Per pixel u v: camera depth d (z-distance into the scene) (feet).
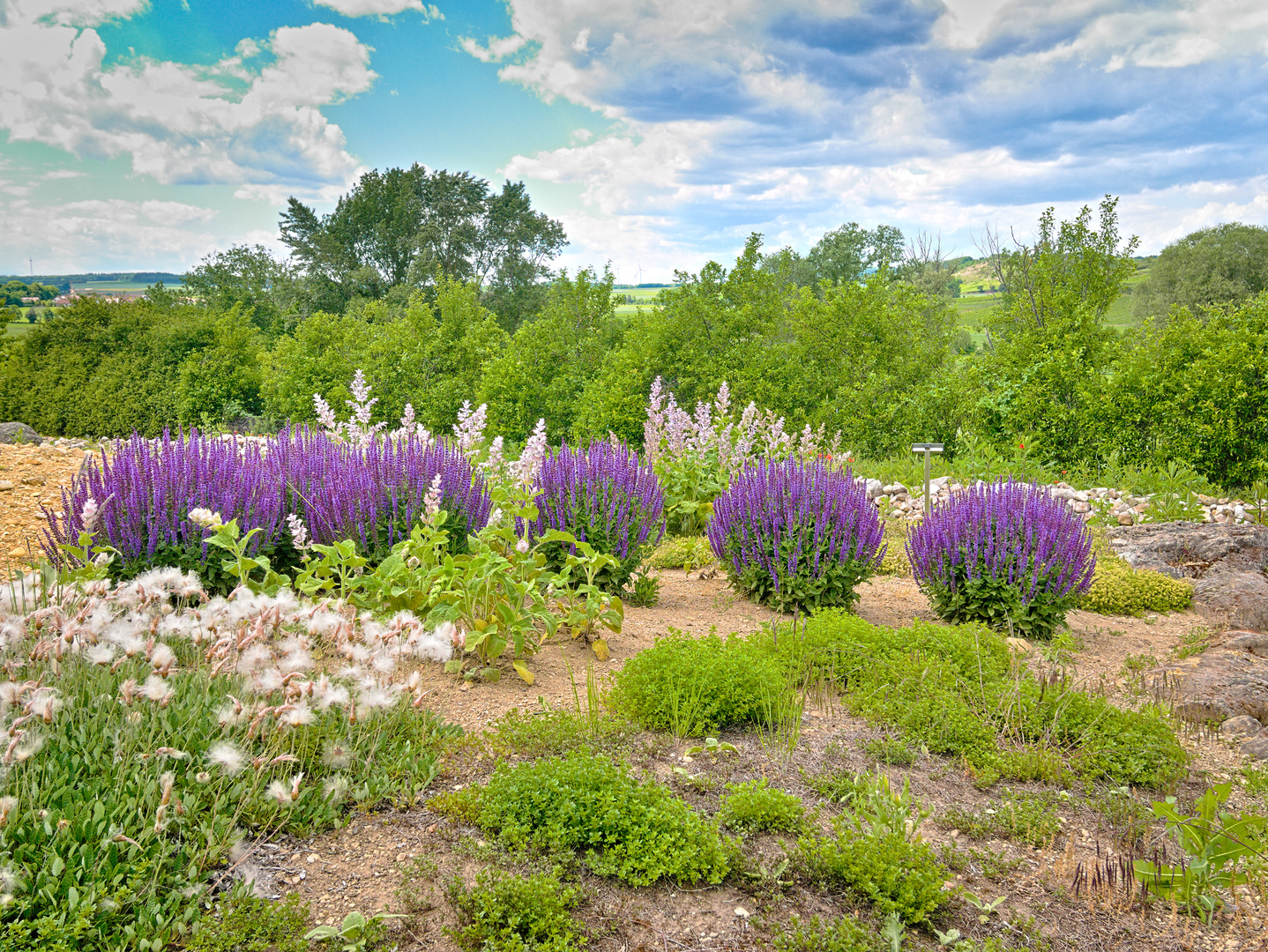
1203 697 16.24
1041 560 19.51
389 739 12.23
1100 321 60.23
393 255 169.99
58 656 10.32
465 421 26.02
